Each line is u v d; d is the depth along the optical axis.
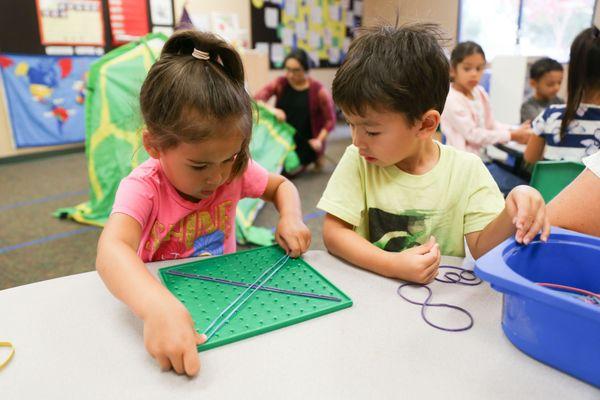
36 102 3.90
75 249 2.14
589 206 0.67
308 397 0.44
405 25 0.78
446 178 0.86
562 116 1.58
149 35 2.44
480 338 0.53
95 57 4.12
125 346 0.52
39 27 3.79
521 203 0.63
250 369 0.48
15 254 2.08
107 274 0.60
